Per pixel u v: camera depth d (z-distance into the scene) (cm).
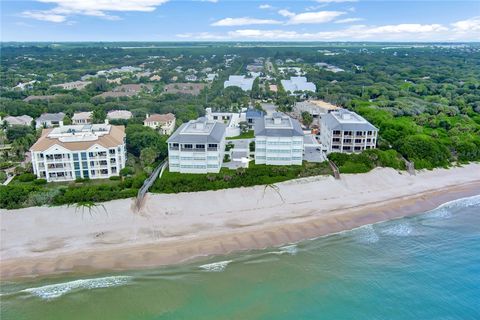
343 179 10544
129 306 6194
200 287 6650
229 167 10600
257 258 7488
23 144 11650
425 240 8312
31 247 7550
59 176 10044
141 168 10919
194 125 10975
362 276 7075
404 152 11919
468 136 13400
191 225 8462
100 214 8425
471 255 7794
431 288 6819
